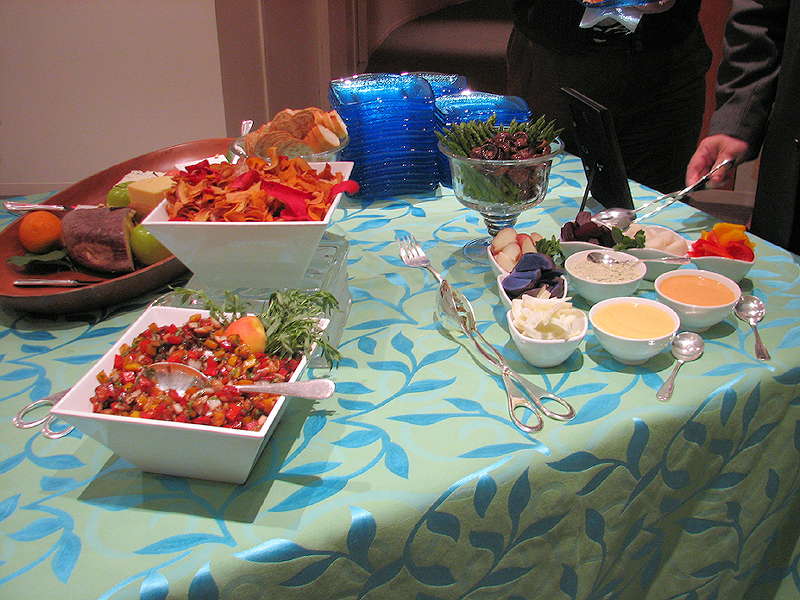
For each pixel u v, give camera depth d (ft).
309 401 2.19
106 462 1.95
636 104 5.55
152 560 1.59
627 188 3.34
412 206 3.99
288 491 1.81
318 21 12.73
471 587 2.00
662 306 2.43
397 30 21.95
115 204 3.18
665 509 2.28
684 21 5.14
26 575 1.56
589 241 2.96
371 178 4.03
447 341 2.53
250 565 1.61
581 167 4.50
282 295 2.16
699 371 2.27
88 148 9.30
